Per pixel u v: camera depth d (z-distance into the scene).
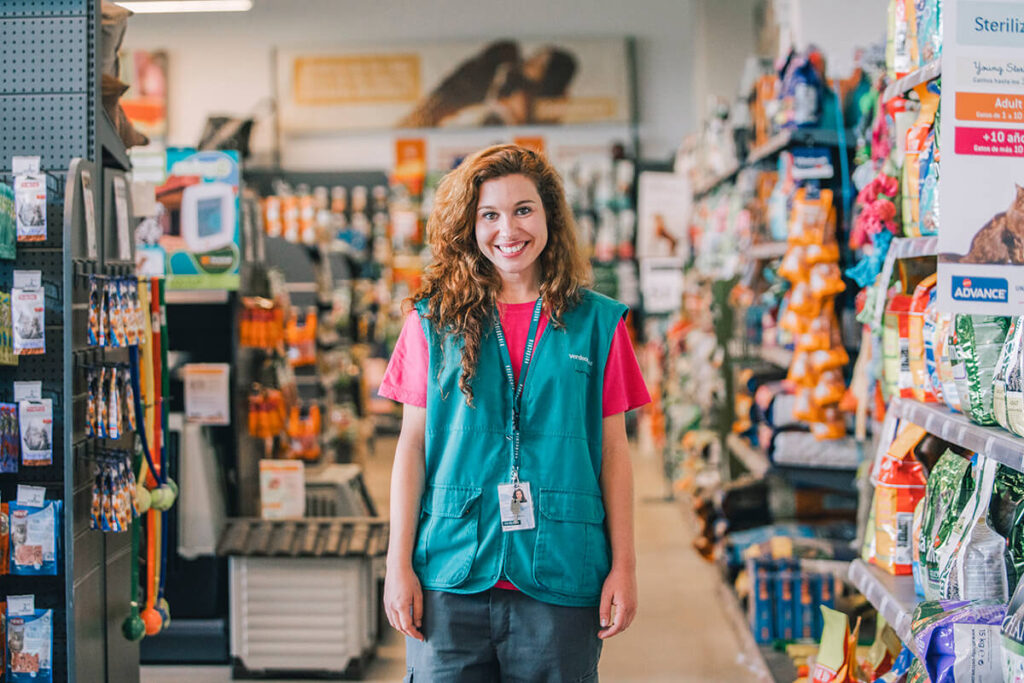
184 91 12.07
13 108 2.98
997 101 1.72
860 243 3.44
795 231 4.04
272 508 4.48
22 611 2.71
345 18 12.06
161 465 3.38
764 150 4.66
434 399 2.16
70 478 2.76
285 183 11.55
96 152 2.98
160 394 3.40
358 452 7.76
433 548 2.13
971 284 1.71
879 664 2.79
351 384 8.40
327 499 4.89
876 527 2.70
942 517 2.26
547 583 2.07
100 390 2.87
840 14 4.36
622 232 11.38
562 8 11.98
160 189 4.40
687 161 8.47
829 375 4.05
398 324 11.28
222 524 4.40
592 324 2.19
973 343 2.05
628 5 11.96
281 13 12.04
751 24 8.18
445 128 12.05
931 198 2.39
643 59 12.01
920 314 2.56
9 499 2.85
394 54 12.04
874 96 3.75
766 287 5.28
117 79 3.18
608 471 2.21
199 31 12.03
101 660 3.04
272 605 4.21
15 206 2.76
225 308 4.45
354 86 12.07
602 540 2.15
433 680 2.12
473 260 2.18
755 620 4.25
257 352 4.85
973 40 1.72
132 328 3.06
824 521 4.84
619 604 2.11
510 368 2.16
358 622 4.20
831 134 4.13
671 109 11.99
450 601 2.10
